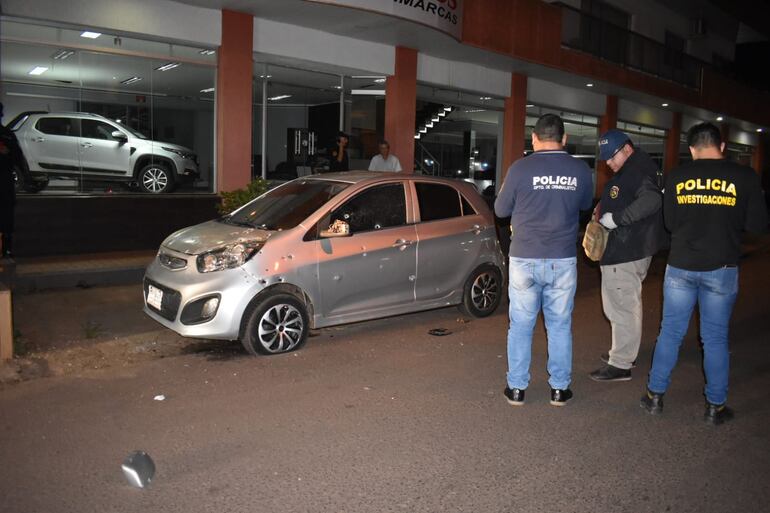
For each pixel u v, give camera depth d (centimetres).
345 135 1265
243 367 605
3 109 959
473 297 800
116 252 1069
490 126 1722
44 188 1010
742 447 454
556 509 365
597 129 2123
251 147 1183
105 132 1056
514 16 1456
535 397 543
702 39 2717
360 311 700
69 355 622
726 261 470
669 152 2583
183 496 371
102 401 514
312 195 719
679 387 582
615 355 589
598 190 2130
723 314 480
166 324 632
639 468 418
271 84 1280
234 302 612
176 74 1117
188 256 636
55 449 428
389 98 1409
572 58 1664
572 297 507
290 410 502
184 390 542
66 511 353
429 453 432
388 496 375
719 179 465
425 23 1190
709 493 388
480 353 667
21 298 833
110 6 1013
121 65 1062
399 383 571
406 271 727
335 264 670
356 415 495
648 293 1034
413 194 751
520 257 498
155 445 437
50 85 1003
